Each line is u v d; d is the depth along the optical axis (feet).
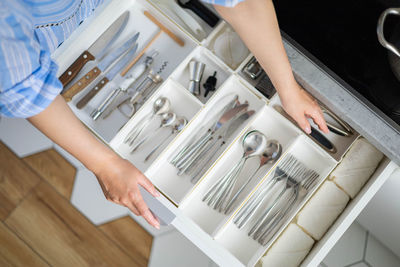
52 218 5.03
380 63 2.51
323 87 2.69
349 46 2.57
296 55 2.75
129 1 3.46
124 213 5.02
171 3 3.51
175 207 2.92
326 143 3.16
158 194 2.60
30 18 1.70
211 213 3.23
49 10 1.94
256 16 2.07
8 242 4.97
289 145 3.18
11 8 1.56
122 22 3.48
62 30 2.25
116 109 3.44
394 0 2.31
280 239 3.11
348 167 3.12
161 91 3.36
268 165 3.26
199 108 3.36
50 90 1.82
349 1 2.43
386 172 2.92
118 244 4.97
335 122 3.24
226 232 3.20
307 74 2.71
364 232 4.67
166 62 3.49
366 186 3.06
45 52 1.80
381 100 2.55
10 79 1.62
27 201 5.07
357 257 4.65
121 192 2.45
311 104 2.84
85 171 5.11
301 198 3.19
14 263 4.92
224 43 3.41
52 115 1.99
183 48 3.48
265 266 3.08
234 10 2.03
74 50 3.43
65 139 2.16
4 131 5.23
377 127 2.62
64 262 4.94
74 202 5.06
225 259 2.87
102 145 2.35
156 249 4.92
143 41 3.52
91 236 4.99
